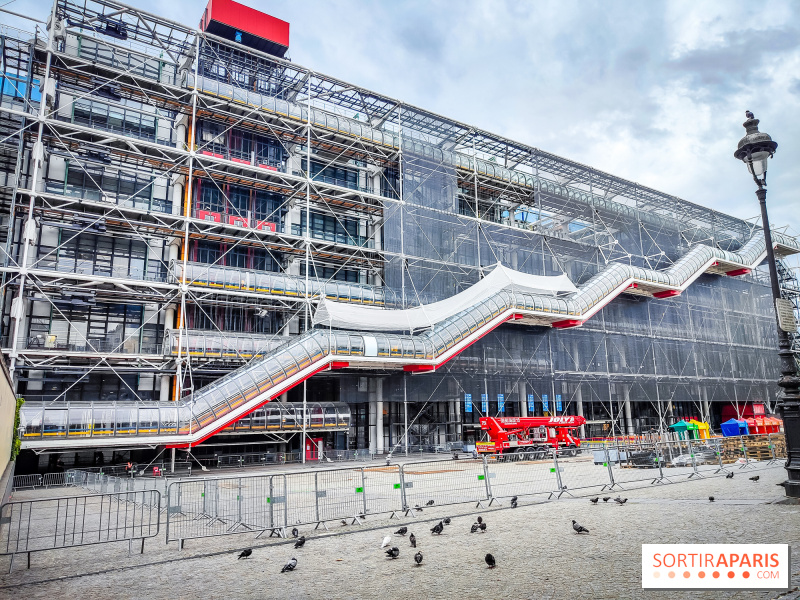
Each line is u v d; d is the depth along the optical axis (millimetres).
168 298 34281
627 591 6012
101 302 34750
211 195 39844
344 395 41062
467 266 44781
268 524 11703
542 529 9812
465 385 43625
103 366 32656
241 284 36344
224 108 39125
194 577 7766
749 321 65312
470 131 47656
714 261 56875
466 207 53875
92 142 33500
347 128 43125
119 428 27438
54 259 33844
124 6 34312
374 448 41906
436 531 9953
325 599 6375
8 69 35312
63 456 31750
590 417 54062
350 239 45781
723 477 17844
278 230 42406
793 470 11391
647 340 54938
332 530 11062
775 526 8664
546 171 54719
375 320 36094
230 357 35031
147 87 36594
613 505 12359
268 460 35250
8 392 15664
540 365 47594
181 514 13172
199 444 34531
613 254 56344
